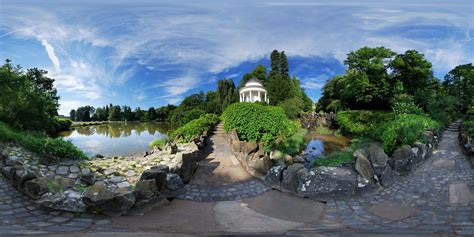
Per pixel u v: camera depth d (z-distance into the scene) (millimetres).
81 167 7633
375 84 23875
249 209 5176
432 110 17875
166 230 4004
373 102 25547
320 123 27312
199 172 7742
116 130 34719
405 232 3727
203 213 4945
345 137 19703
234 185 6629
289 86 33219
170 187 5809
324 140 17531
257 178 7094
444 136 13836
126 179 6969
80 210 4531
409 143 8695
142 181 5195
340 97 30391
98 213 4531
